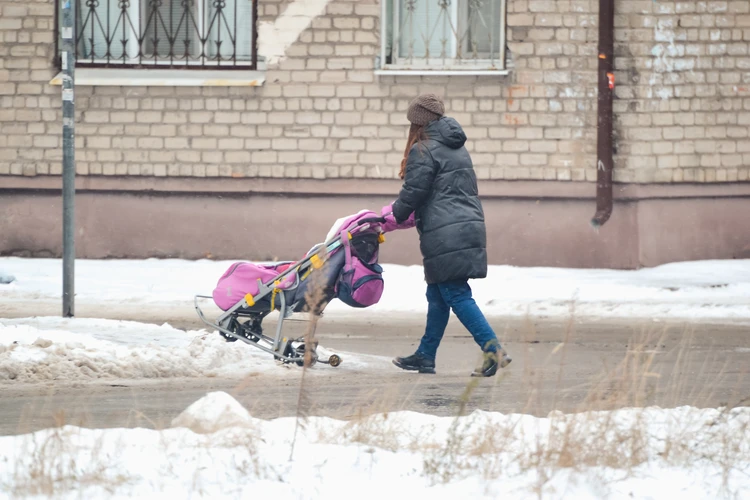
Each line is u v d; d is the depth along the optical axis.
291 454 12.70
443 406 17.89
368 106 39.94
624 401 15.65
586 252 39.59
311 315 13.82
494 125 39.69
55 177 40.88
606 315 30.73
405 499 11.32
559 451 12.70
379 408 15.58
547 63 39.41
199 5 40.41
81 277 36.19
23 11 40.56
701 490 11.91
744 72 40.00
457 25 40.06
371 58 39.81
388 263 39.97
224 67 40.41
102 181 40.59
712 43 39.75
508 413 16.62
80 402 17.75
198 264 39.69
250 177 40.31
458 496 11.43
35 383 19.67
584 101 39.34
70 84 26.73
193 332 24.67
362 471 12.32
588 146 39.38
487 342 20.08
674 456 13.20
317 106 40.06
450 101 39.81
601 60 38.97
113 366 20.66
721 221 40.53
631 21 39.09
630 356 23.81
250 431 13.59
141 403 17.70
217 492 11.35
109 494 11.16
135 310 30.55
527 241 39.78
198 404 14.42
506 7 39.44
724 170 40.19
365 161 40.03
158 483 11.55
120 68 40.50
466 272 20.58
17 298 32.06
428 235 20.75
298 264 21.69
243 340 22.44
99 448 12.31
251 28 40.44
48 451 12.20
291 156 40.22
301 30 39.94
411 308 32.31
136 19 40.53
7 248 40.97
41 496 11.08
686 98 39.69
